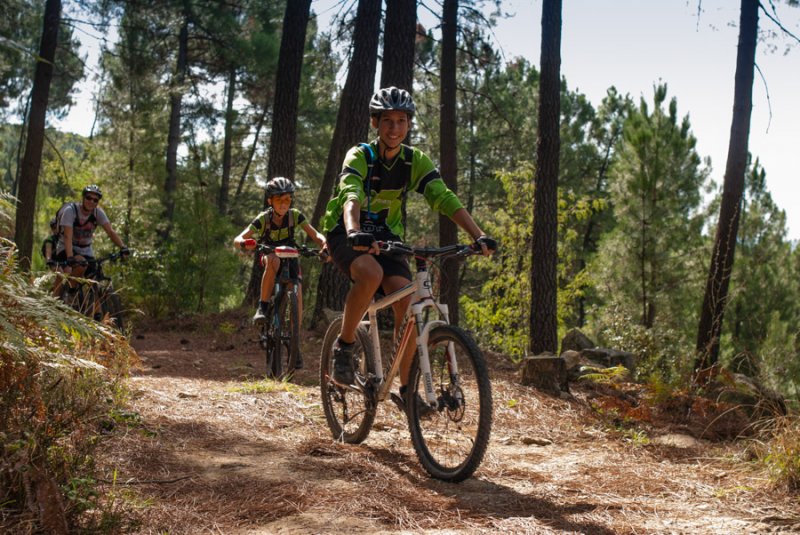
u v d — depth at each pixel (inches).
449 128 532.1
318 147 1136.2
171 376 257.6
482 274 1136.2
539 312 419.8
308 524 109.6
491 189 1040.2
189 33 1019.9
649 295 647.8
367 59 431.2
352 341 158.4
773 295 673.0
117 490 116.4
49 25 528.1
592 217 1113.4
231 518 110.7
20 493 99.6
